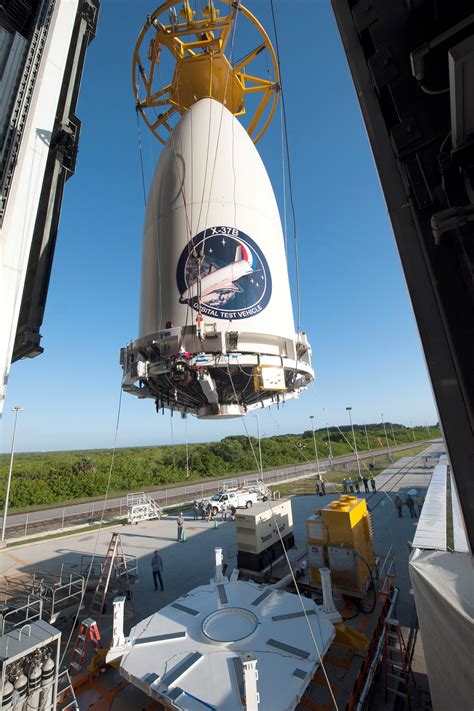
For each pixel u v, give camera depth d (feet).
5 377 16.96
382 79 7.15
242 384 27.61
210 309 24.67
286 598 26.96
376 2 7.50
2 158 18.57
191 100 38.86
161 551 66.54
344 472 174.70
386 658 28.43
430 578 19.56
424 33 6.79
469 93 4.99
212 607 26.40
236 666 19.77
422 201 6.47
